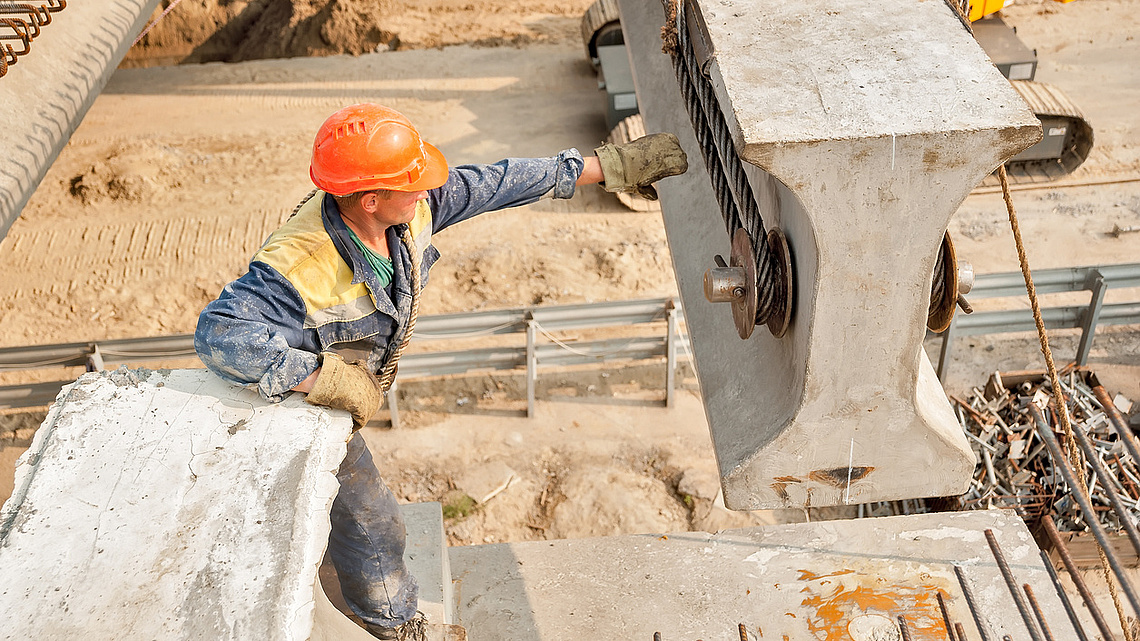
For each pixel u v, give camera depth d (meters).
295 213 2.45
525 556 4.52
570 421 8.66
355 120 2.28
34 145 5.50
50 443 2.19
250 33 17.05
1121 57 14.11
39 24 5.18
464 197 2.56
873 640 3.93
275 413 2.25
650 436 8.45
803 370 2.20
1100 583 6.40
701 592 4.24
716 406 2.68
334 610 2.41
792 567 4.30
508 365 8.39
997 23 12.14
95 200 11.86
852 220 1.90
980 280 7.85
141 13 7.39
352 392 2.27
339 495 2.92
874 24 2.10
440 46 15.93
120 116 13.98
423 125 13.67
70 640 1.77
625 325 8.93
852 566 4.27
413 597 3.30
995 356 9.07
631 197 11.19
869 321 2.09
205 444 2.17
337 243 2.35
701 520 7.62
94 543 1.95
